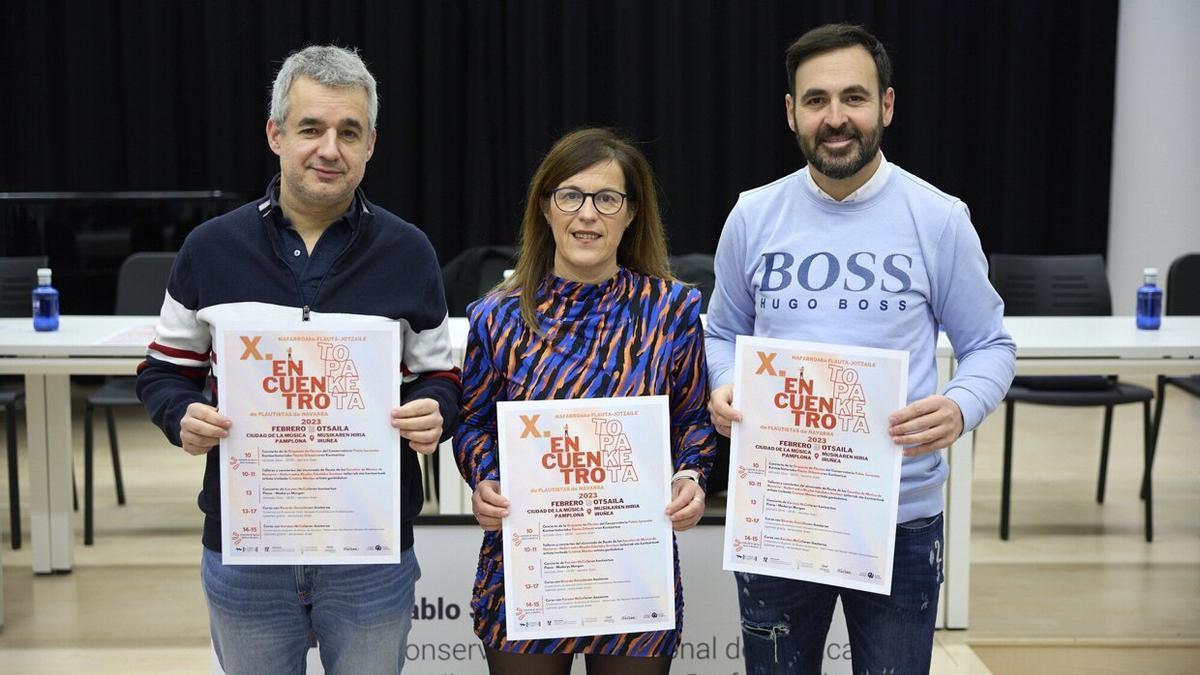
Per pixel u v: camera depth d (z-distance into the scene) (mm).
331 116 1742
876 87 1869
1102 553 4152
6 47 6742
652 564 1887
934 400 1824
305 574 1833
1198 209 7105
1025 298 4648
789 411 1876
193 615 3555
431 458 4633
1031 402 4242
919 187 1953
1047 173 7121
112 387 4434
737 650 2498
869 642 1994
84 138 6797
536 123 6844
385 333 1783
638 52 6832
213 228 1830
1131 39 7016
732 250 2082
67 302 5969
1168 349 3404
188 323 1845
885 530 1838
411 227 1891
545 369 1906
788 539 1890
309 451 1791
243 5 6766
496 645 1929
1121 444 5789
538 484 1869
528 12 6746
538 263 1957
